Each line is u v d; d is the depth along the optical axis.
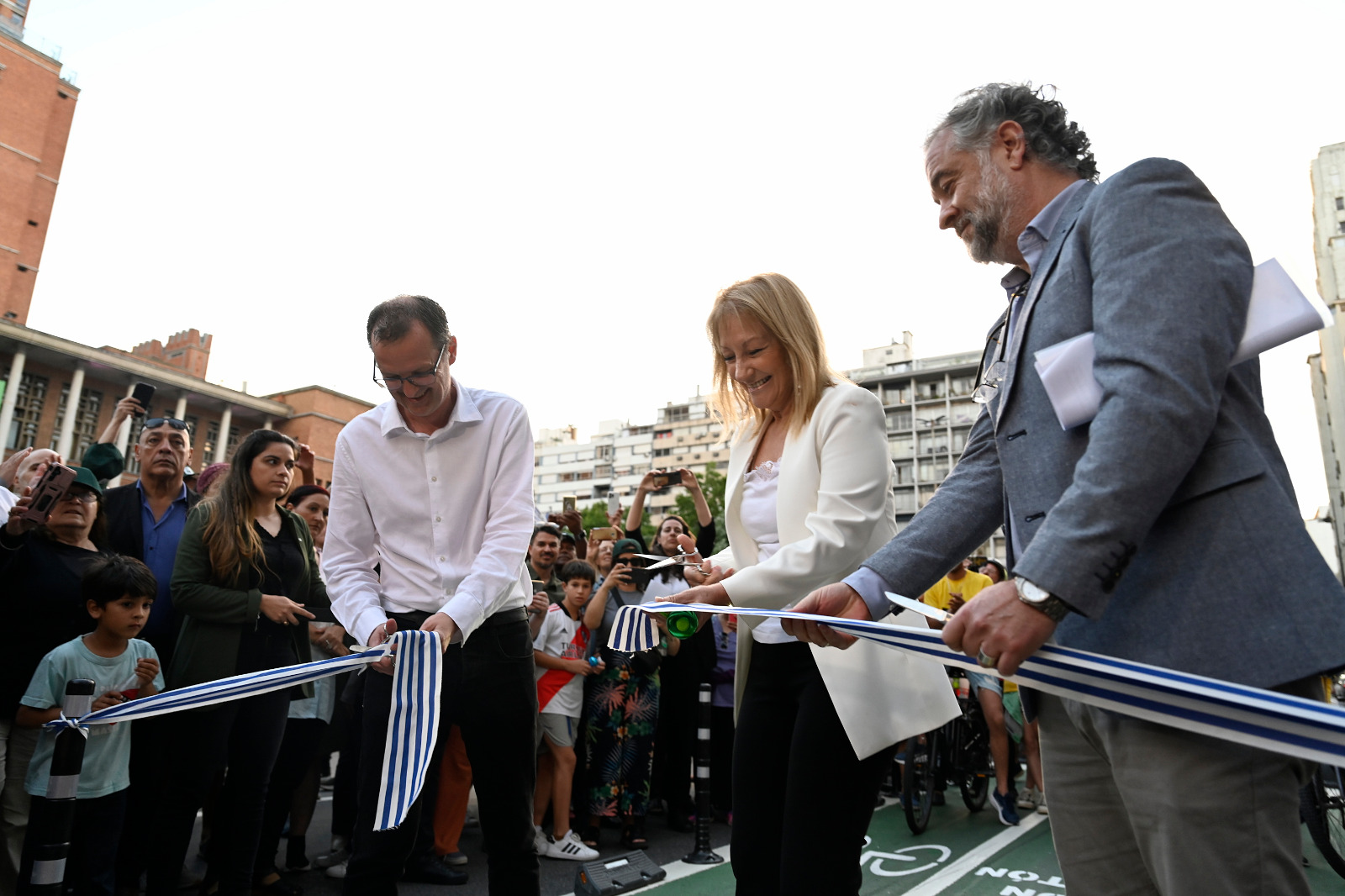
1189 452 1.17
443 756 4.34
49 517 3.48
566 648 5.08
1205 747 1.18
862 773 2.01
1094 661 1.21
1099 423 1.23
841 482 2.11
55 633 3.42
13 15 55.12
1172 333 1.20
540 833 4.95
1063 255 1.47
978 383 1.80
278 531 3.97
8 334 50.94
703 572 2.42
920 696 2.05
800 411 2.27
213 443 63.78
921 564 1.72
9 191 52.38
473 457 2.59
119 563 3.41
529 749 2.45
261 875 3.90
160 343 70.44
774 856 2.12
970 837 5.53
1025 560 1.20
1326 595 1.15
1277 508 1.21
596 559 6.78
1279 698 1.02
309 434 66.31
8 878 3.09
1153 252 1.27
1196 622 1.21
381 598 2.55
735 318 2.31
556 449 109.75
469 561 2.56
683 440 98.12
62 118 55.88
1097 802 1.45
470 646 2.40
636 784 5.17
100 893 3.23
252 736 3.43
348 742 4.62
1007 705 6.61
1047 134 1.62
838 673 2.01
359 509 2.62
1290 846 1.15
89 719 2.19
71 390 55.19
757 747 2.18
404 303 2.41
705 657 5.93
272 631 3.62
